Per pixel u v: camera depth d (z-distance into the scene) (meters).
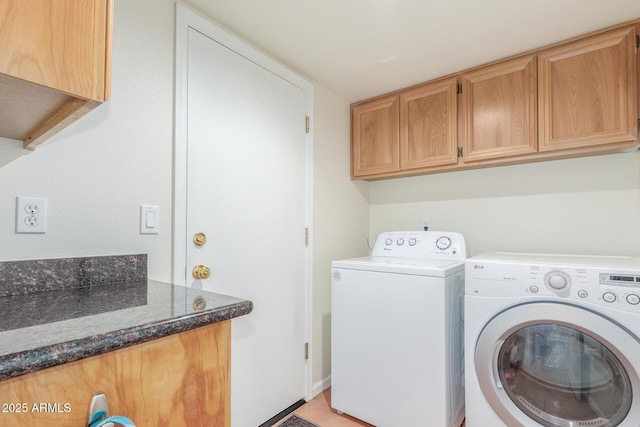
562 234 1.86
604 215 1.74
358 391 1.72
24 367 0.46
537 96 1.68
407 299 1.57
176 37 1.33
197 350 0.70
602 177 1.75
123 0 1.18
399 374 1.58
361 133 2.38
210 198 1.45
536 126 1.68
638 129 1.45
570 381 1.25
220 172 1.50
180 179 1.33
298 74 1.97
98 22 0.65
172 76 1.32
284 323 1.82
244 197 1.61
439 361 1.47
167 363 0.65
